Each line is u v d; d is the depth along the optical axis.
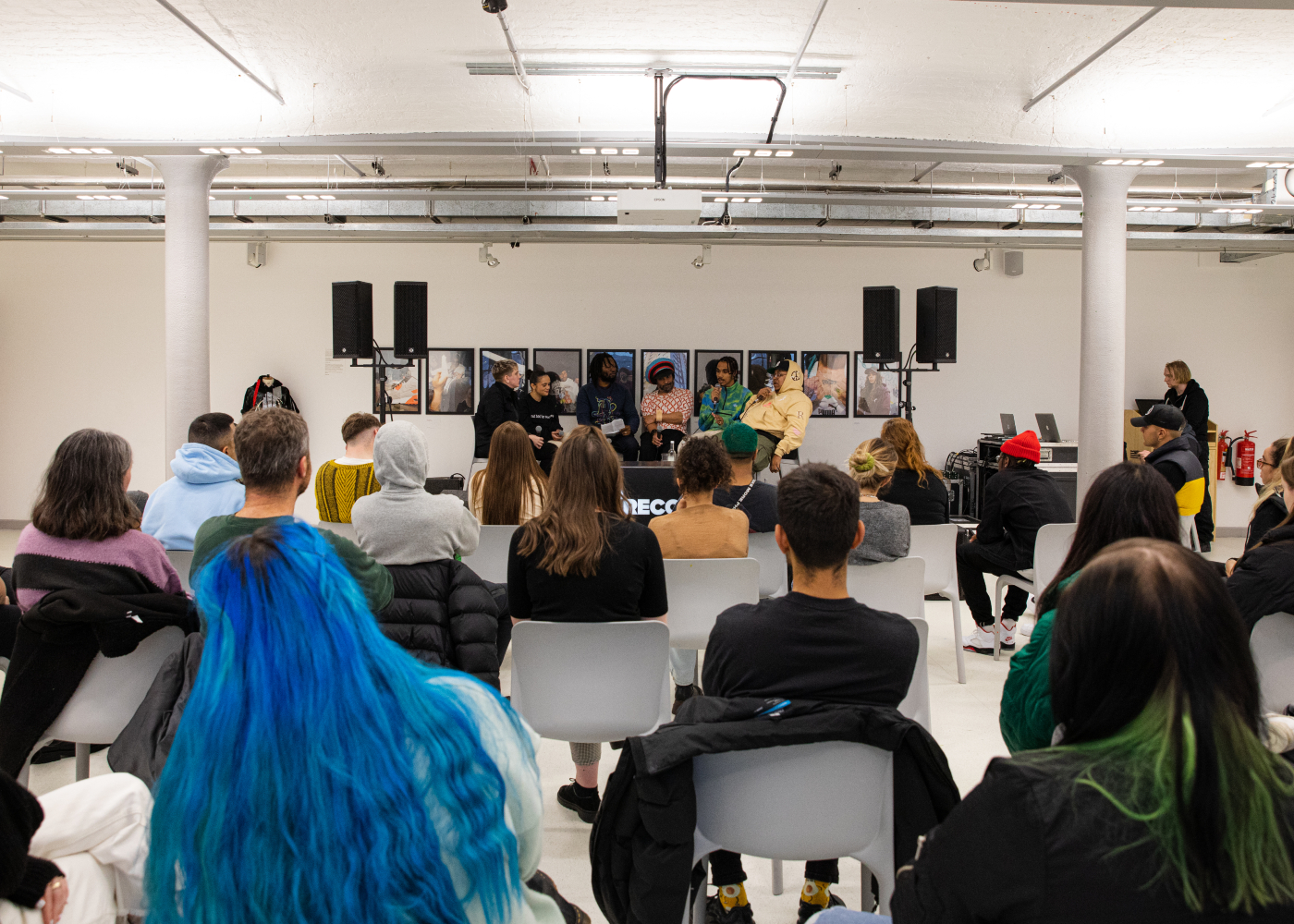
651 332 9.10
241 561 0.85
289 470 2.04
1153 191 7.33
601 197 7.16
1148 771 0.77
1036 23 4.21
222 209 7.67
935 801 1.45
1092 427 6.09
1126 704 0.82
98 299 8.97
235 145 5.58
